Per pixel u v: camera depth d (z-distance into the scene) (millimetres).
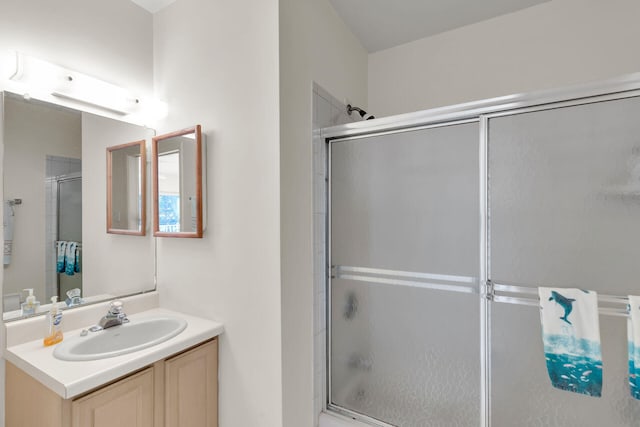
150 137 1926
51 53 1513
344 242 1771
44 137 1471
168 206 1786
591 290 1176
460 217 1446
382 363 1649
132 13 1871
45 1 1492
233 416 1562
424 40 2279
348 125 1706
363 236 1710
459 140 1450
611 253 1146
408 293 1580
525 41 1962
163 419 1344
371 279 1685
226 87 1608
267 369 1446
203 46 1717
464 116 1417
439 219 1500
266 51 1455
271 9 1439
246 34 1532
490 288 1357
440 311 1498
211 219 1658
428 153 1528
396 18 2047
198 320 1652
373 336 1678
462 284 1441
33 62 1370
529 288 1280
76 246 1570
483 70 2088
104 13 1733
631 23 1705
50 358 1203
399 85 2365
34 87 1443
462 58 2152
